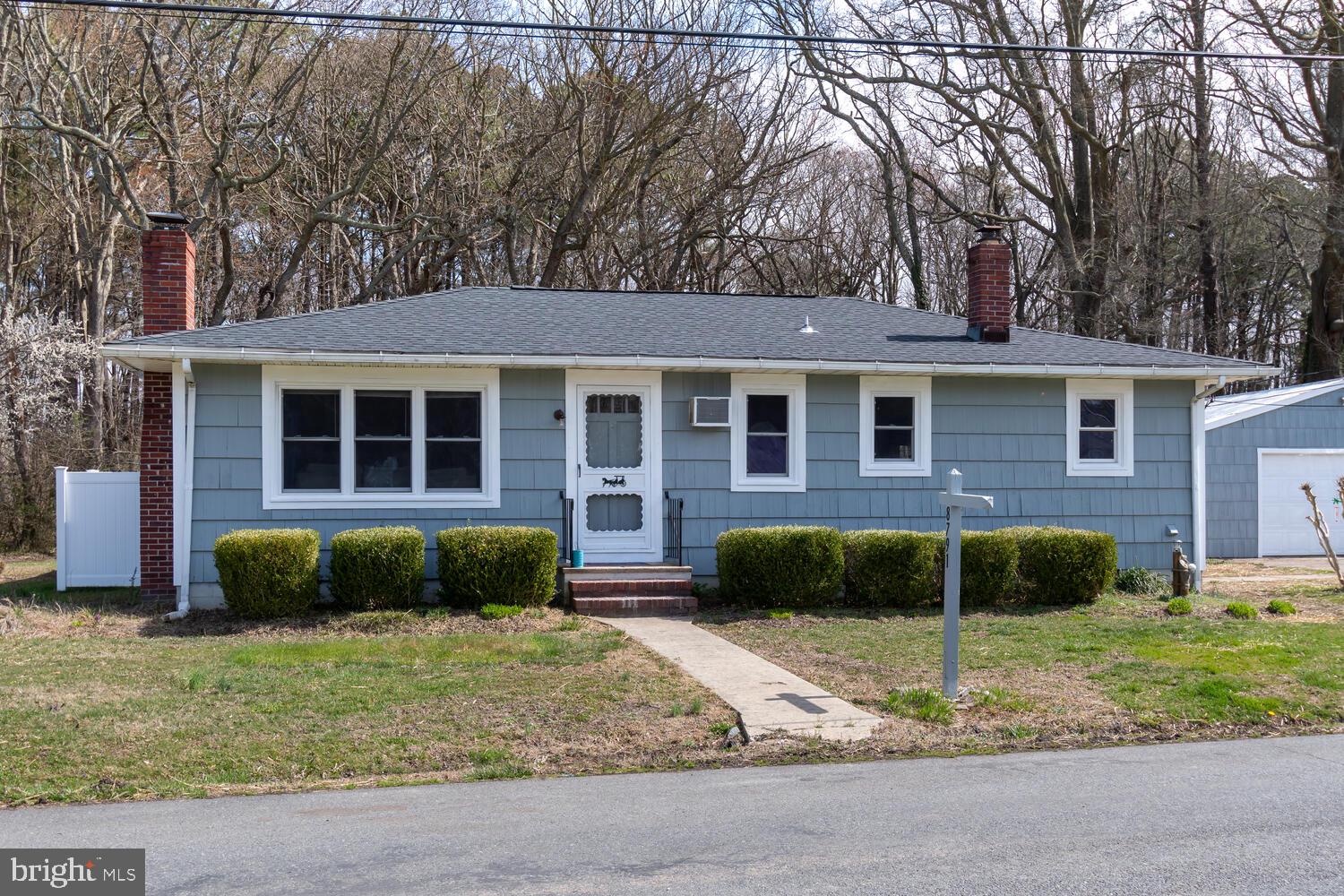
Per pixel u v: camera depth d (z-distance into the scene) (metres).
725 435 14.41
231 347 12.61
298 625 11.84
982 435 14.98
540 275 30.94
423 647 10.38
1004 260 15.73
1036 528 14.11
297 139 27.23
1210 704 8.55
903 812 6.09
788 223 35.41
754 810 6.12
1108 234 28.70
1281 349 36.94
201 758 7.00
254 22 23.69
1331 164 26.20
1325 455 21.72
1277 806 6.21
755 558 13.22
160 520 13.53
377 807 6.20
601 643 10.66
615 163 29.30
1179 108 28.89
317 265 31.64
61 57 24.84
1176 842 5.57
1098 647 10.68
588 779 6.82
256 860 5.32
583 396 14.05
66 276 29.58
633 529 14.20
